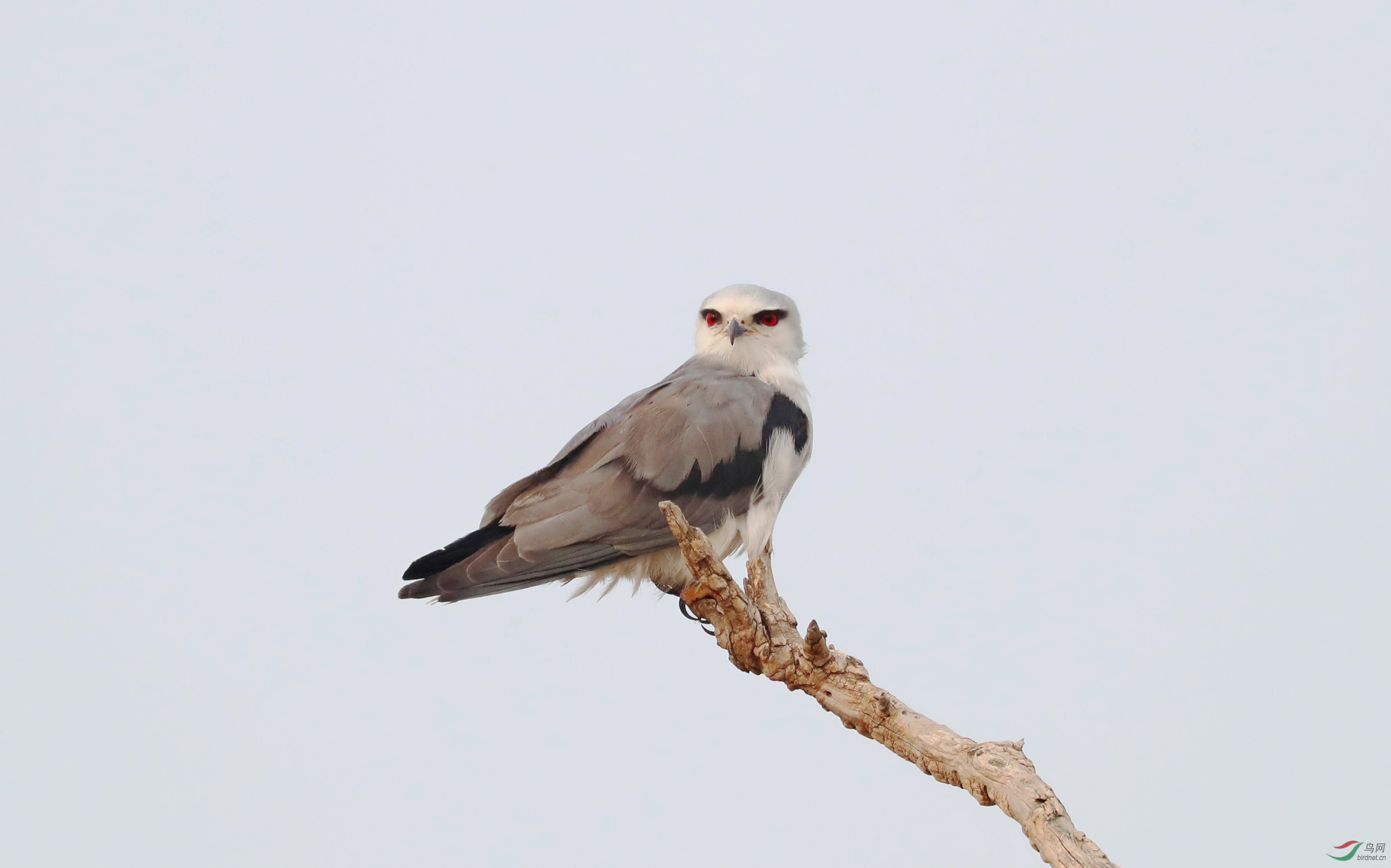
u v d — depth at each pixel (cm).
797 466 1274
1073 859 753
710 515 1218
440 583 1174
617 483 1208
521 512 1220
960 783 827
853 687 885
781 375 1338
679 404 1247
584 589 1277
